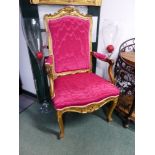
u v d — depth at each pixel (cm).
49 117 173
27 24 140
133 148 137
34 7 140
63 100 121
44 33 155
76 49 151
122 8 155
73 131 154
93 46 181
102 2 164
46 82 178
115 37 171
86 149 136
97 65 194
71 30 145
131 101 163
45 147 138
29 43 149
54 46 142
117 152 134
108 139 145
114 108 163
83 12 167
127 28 160
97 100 130
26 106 189
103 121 166
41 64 163
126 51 168
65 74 153
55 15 139
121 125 161
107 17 168
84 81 138
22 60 183
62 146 139
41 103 193
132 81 164
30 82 193
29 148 137
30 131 154
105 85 135
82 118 170
